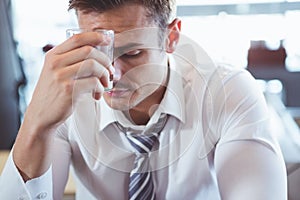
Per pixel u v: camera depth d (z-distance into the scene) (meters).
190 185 0.91
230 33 2.54
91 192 0.99
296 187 1.12
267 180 0.77
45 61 0.76
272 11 2.74
